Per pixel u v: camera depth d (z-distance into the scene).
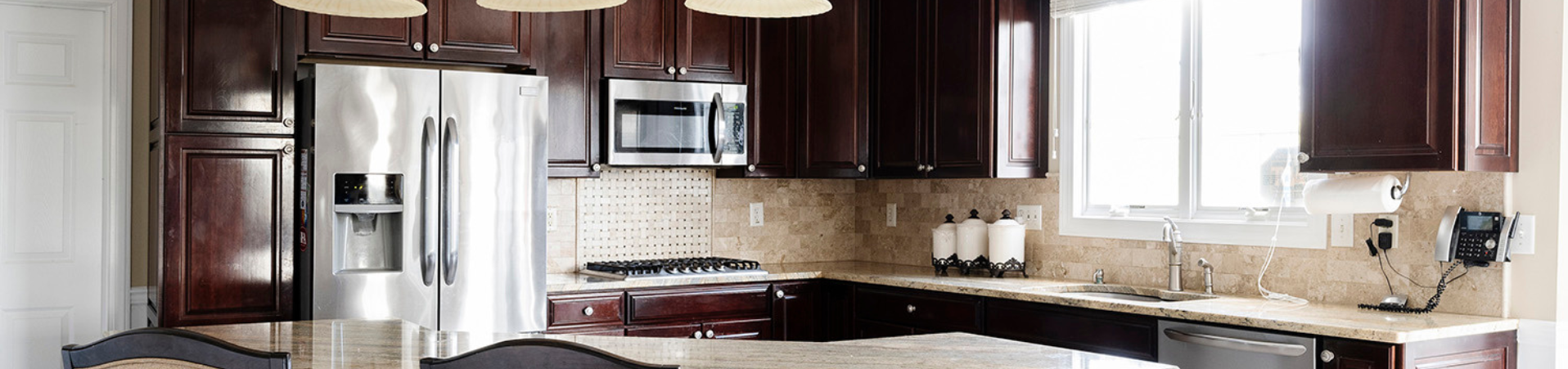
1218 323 3.32
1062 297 3.80
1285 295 3.76
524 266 4.17
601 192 5.01
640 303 4.48
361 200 3.91
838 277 4.83
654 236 5.15
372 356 2.39
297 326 2.84
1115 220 4.36
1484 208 3.29
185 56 3.84
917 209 5.31
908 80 4.82
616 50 4.62
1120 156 4.47
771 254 5.47
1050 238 4.66
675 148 4.70
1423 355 2.96
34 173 4.23
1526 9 3.20
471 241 4.04
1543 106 3.16
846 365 2.29
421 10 2.46
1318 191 3.44
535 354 1.71
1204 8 4.12
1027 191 4.77
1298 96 3.77
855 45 4.97
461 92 4.03
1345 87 3.30
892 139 4.90
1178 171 4.22
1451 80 3.04
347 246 3.96
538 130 4.20
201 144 3.86
